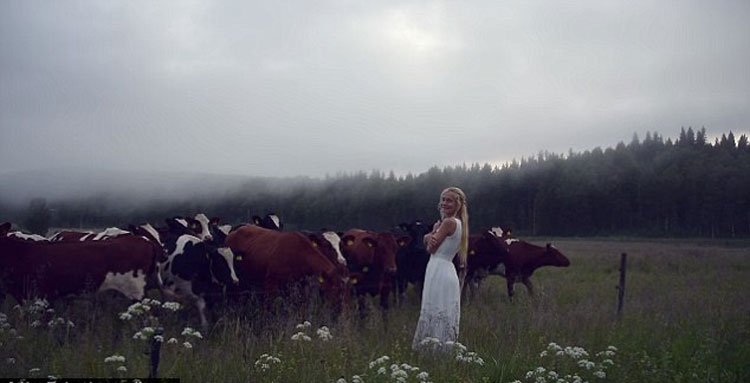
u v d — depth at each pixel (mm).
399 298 15969
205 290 12633
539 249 19062
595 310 11500
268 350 8219
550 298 13875
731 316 11797
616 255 31469
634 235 54875
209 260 12586
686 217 55062
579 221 58375
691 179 54938
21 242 10328
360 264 13781
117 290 10875
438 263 9242
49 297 10383
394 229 19141
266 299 11602
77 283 10492
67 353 7574
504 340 9180
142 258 11023
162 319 10844
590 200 58062
